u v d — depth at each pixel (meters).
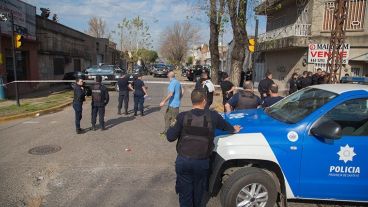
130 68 54.38
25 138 8.54
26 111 12.15
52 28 24.78
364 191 4.30
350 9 20.59
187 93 22.86
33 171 6.06
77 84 8.96
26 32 19.33
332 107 4.35
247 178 4.14
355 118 4.37
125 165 6.47
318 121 4.29
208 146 3.79
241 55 15.83
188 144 3.77
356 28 20.55
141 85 12.27
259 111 5.39
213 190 4.57
